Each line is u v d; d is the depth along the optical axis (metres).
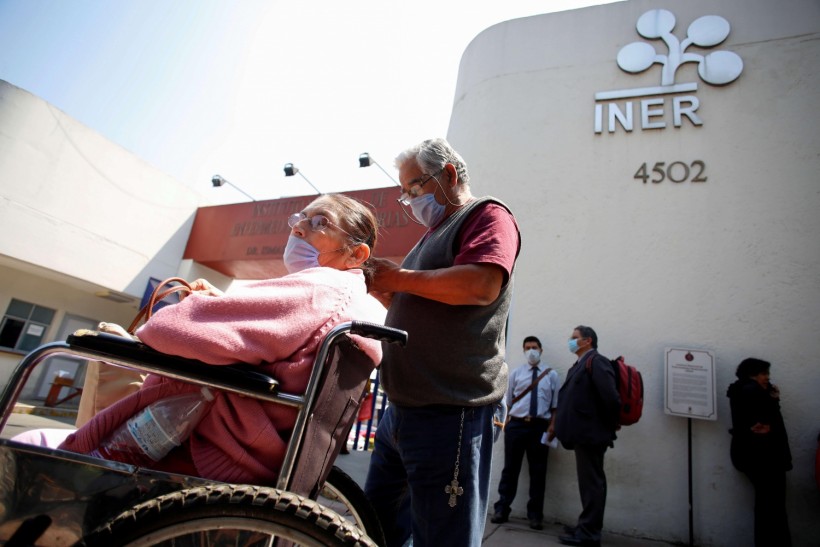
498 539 3.18
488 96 5.44
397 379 1.40
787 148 4.30
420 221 1.68
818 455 3.37
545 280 4.54
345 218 1.38
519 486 4.04
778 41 4.65
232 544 0.90
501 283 1.31
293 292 1.09
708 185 4.39
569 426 3.38
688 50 4.90
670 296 4.17
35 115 7.98
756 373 3.53
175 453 1.06
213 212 9.96
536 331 4.41
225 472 1.01
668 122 4.71
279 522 0.86
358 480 3.58
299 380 1.06
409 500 1.65
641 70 4.96
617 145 4.78
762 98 4.52
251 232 9.24
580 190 4.73
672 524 3.62
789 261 4.00
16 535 0.85
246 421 1.02
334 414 1.09
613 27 5.26
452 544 1.23
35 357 0.90
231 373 0.96
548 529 3.62
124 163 9.14
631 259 4.37
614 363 3.62
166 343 0.94
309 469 1.03
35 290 9.30
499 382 1.41
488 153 5.18
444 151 1.60
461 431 1.31
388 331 1.04
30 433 1.12
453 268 1.29
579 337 3.81
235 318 1.01
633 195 4.56
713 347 3.95
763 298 3.97
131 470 0.92
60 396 9.01
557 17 5.51
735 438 3.45
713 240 4.22
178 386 1.08
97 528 0.87
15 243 7.68
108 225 8.84
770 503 3.21
